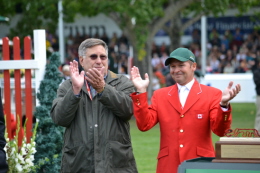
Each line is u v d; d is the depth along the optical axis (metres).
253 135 8.95
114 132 10.76
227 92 10.09
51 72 15.40
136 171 11.22
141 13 35.81
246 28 72.94
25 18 40.97
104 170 10.49
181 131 11.27
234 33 72.75
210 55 69.00
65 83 11.34
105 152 10.62
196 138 11.23
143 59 42.41
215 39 72.38
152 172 19.58
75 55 70.44
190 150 11.19
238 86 9.91
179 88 11.64
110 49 69.88
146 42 42.31
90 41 10.91
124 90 11.17
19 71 15.59
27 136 15.38
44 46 15.65
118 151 10.70
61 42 59.72
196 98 11.37
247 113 42.34
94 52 10.84
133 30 40.06
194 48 71.69
